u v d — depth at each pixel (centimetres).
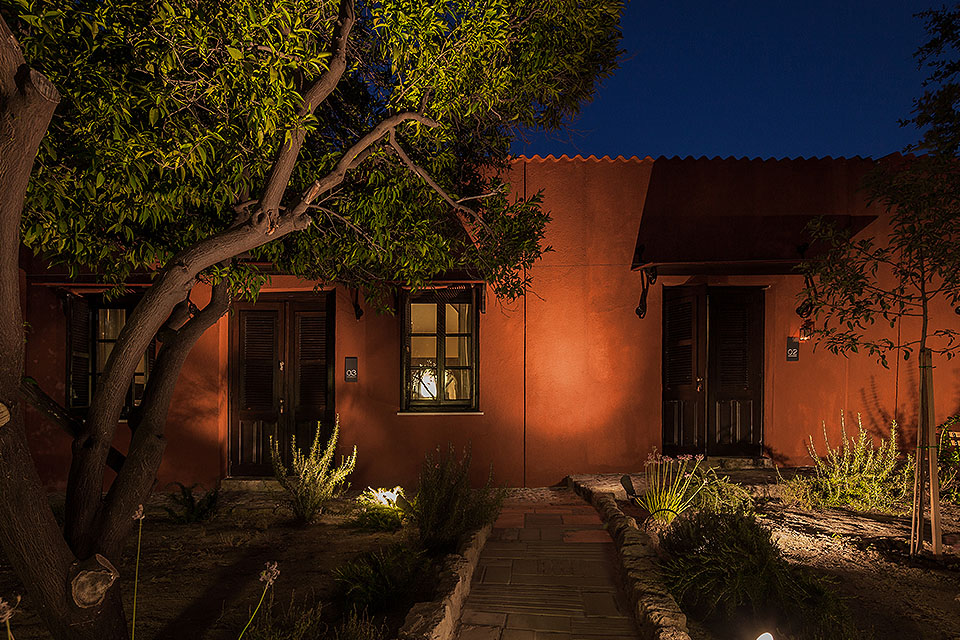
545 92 550
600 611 431
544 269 869
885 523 640
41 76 255
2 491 289
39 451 836
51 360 841
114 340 900
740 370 885
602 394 866
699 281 866
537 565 522
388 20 380
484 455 861
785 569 414
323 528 680
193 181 401
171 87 351
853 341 579
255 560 560
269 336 894
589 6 470
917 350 869
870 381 873
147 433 382
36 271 830
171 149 350
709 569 411
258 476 883
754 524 464
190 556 573
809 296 611
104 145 348
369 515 677
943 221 508
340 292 862
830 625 385
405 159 450
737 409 885
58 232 401
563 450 864
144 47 336
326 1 369
